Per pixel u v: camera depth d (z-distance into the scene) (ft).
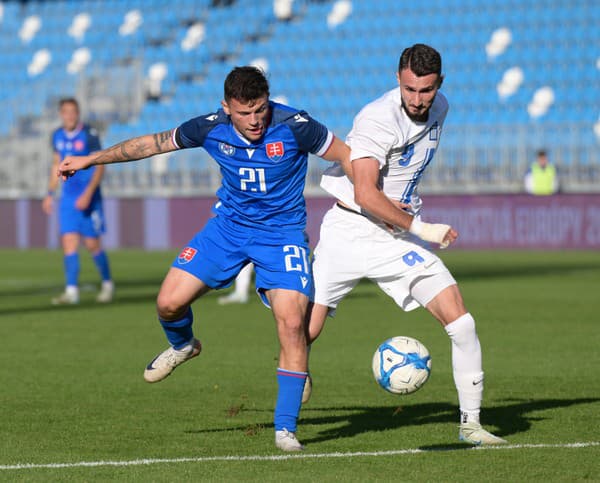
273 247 67.41
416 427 72.79
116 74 340.18
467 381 67.05
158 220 298.97
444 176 285.02
